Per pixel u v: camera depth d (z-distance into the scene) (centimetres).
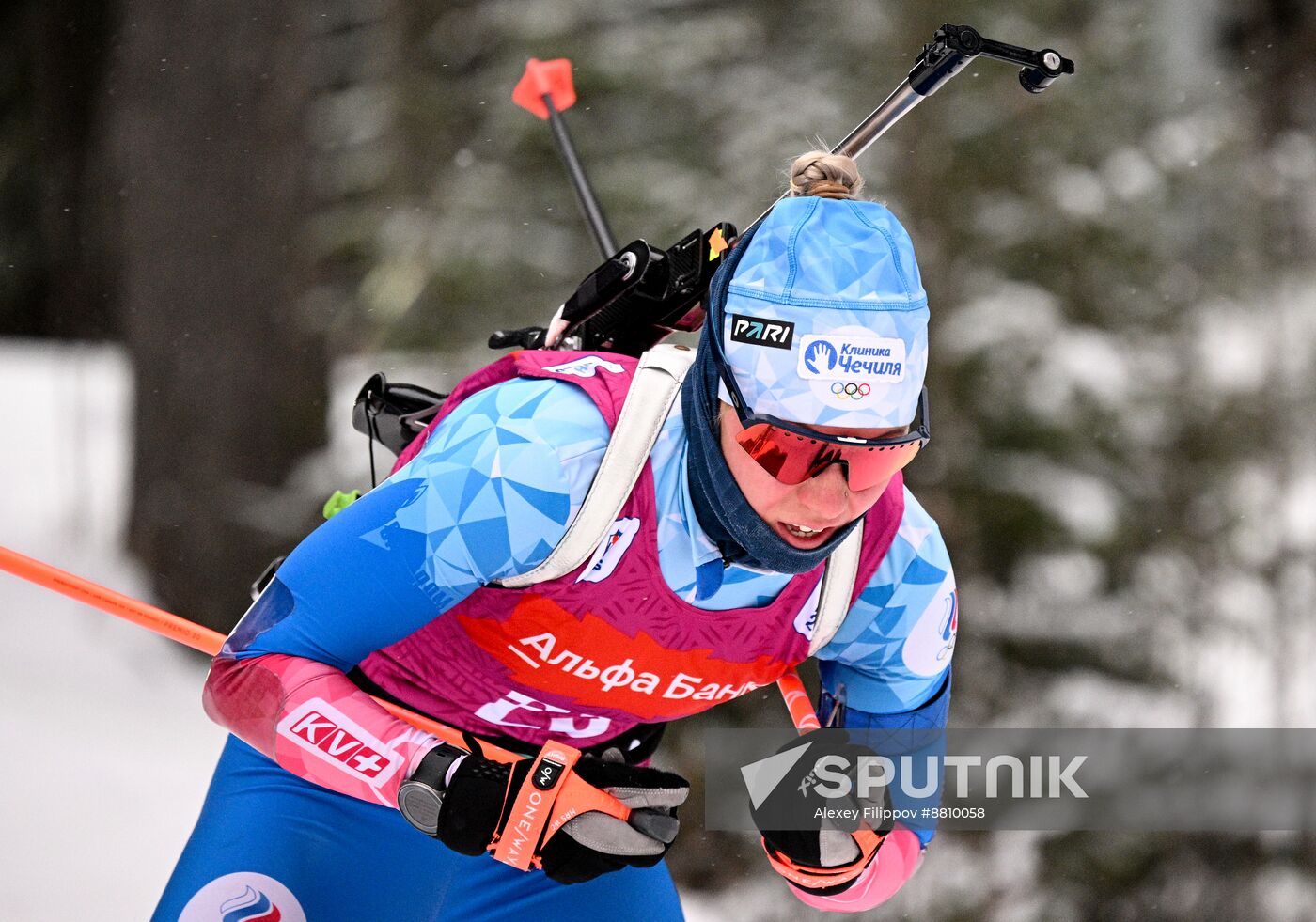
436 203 2567
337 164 2742
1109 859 2148
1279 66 2539
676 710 725
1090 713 2245
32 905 1229
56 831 1395
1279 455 2383
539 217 2450
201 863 725
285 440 2398
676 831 618
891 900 2120
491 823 602
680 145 2494
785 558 614
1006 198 2416
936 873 2145
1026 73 696
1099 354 2369
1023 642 2308
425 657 725
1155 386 2380
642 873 809
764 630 683
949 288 2330
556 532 613
